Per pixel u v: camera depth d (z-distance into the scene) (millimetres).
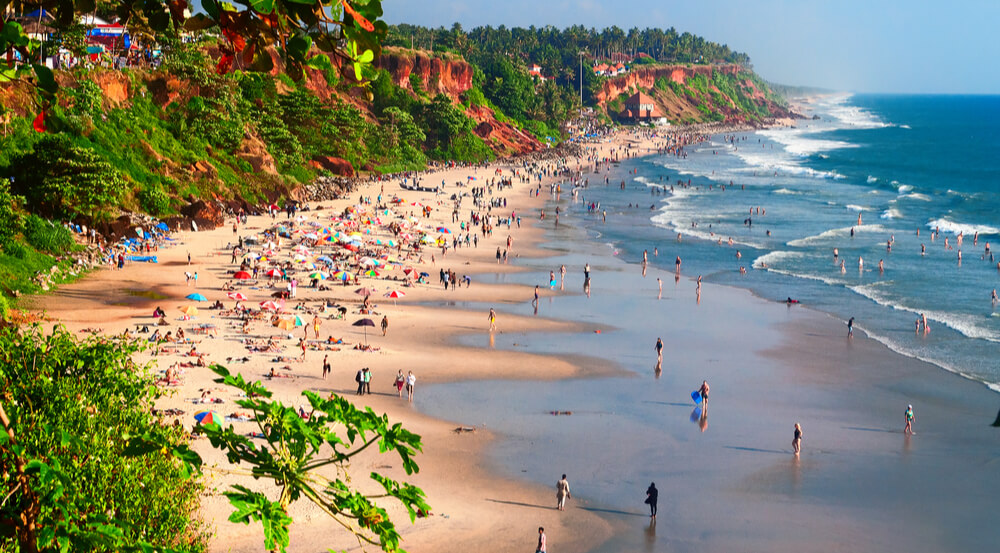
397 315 66000
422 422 44750
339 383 49469
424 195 140000
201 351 52438
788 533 34812
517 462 40625
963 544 34156
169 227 90938
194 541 18516
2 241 65188
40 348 19156
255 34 5168
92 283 68438
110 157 91125
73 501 8336
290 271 77125
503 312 69375
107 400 18672
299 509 32562
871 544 34094
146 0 5266
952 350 60500
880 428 46469
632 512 36156
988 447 43844
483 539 32969
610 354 58875
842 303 74375
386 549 7617
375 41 5277
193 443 36438
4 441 7246
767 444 43938
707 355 59281
